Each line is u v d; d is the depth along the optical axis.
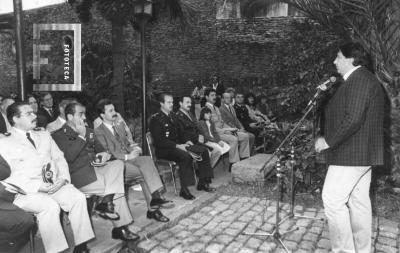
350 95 3.10
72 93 11.60
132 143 5.53
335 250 3.29
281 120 8.40
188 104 6.39
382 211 4.93
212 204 5.25
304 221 4.58
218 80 15.95
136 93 14.00
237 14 16.58
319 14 5.64
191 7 10.88
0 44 16.31
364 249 3.39
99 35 15.13
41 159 3.53
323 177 5.63
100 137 4.64
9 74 17.02
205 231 4.27
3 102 5.44
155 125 5.45
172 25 17.22
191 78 17.33
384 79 5.16
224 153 6.54
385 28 5.00
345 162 3.19
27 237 3.12
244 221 4.59
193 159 5.62
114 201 3.81
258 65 16.38
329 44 7.10
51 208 3.17
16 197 3.23
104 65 13.73
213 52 16.97
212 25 16.91
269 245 3.91
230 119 8.07
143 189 4.45
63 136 3.95
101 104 4.79
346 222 3.20
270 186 6.02
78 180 3.85
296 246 3.88
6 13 7.54
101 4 8.34
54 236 3.16
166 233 4.20
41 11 13.71
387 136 5.20
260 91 11.05
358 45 3.26
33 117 3.56
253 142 8.13
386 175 5.34
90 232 3.40
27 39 12.63
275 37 15.93
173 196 5.36
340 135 3.09
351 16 5.30
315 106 3.67
